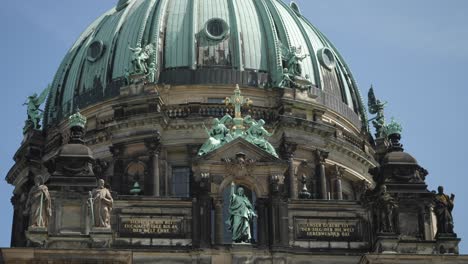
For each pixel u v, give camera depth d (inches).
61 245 3875.5
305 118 4921.3
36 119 5319.9
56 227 3929.6
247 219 4035.4
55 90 5378.9
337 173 4953.3
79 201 3978.8
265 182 4121.6
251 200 4156.0
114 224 4001.0
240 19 5187.0
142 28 5152.6
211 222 4055.1
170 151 4815.5
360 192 5059.1
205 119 4813.0
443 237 3998.5
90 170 4060.0
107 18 5497.1
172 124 4822.8
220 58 5039.4
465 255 3909.9
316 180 4854.8
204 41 5088.6
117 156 4788.4
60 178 4008.4
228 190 4131.4
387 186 4114.2
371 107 5531.5
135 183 4650.6
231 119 4293.8
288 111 4894.2
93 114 5036.9
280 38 5187.0
